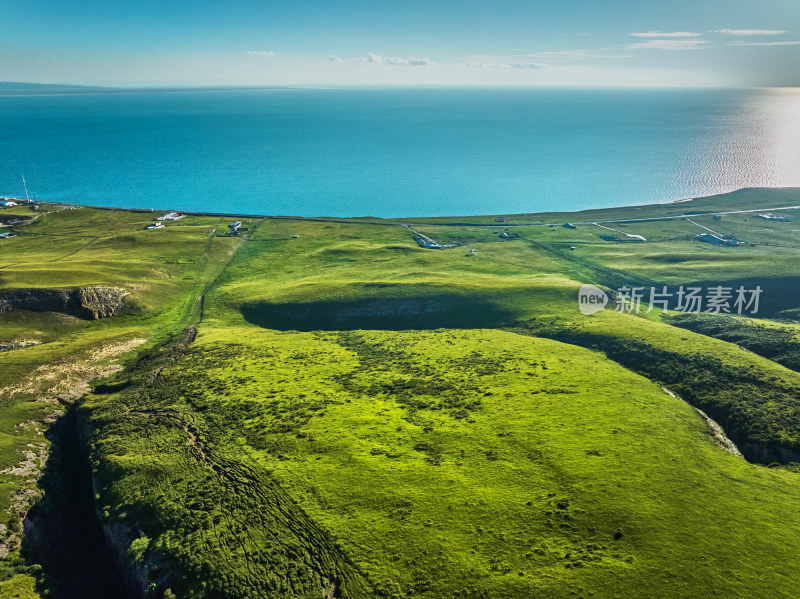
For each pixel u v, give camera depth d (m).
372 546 52.16
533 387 85.38
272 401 83.12
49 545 60.88
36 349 104.12
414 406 81.00
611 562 48.22
